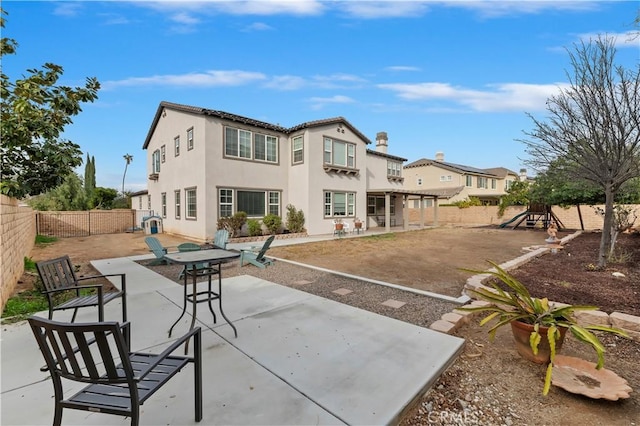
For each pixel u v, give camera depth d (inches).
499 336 149.4
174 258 141.7
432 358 119.6
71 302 137.2
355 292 220.8
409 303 195.3
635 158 233.9
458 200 1193.4
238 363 115.1
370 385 101.0
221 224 526.9
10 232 209.2
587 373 109.3
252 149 593.3
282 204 645.3
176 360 84.8
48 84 238.5
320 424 82.3
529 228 795.4
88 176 1331.2
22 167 245.4
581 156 258.8
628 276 245.0
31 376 106.8
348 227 704.4
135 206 1052.5
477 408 96.7
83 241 567.8
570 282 232.2
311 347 128.9
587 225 735.1
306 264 332.5
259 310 176.7
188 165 573.3
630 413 93.9
